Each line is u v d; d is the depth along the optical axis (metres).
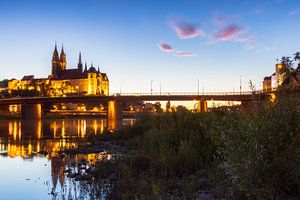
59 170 20.47
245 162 9.31
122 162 17.81
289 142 9.40
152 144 19.22
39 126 106.38
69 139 50.31
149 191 12.08
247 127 9.45
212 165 14.64
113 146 31.27
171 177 13.97
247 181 9.30
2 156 28.92
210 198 11.26
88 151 29.80
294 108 9.62
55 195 13.91
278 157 9.16
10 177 18.58
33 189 15.33
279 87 11.98
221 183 11.98
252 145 9.27
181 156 15.62
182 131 19.81
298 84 11.45
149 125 34.69
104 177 16.45
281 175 9.17
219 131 10.95
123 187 13.21
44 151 31.88
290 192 9.27
